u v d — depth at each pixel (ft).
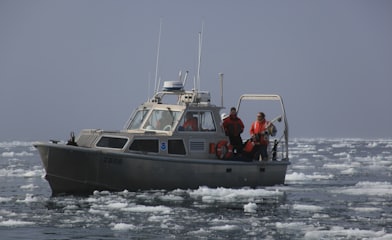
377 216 158.20
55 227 141.18
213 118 188.44
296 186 214.90
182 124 184.14
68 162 178.29
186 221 148.77
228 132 193.16
